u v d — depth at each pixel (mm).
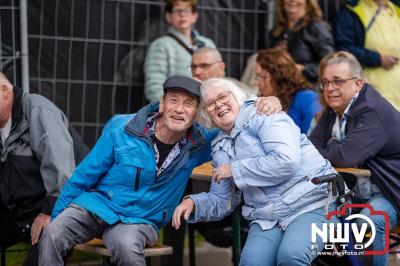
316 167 5941
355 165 6734
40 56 8977
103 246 6031
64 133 6680
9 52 8695
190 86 5852
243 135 5910
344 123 6969
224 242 7645
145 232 5941
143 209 6012
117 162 5953
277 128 5801
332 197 5941
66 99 9102
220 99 5914
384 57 9469
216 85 5926
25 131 6703
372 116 6773
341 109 7004
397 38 9539
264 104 5914
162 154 5980
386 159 6801
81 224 5969
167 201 6105
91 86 9195
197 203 6035
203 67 8492
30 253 6414
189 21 9195
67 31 9070
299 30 9492
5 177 6762
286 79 8312
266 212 5910
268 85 8359
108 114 9281
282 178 5809
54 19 9008
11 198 6762
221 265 8695
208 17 9555
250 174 5793
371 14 9531
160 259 7348
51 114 6703
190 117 5867
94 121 9227
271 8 9664
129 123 5926
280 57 8359
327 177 5766
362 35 9523
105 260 5984
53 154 6566
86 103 9188
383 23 9516
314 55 9516
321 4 9719
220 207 6121
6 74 8703
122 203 5980
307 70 9383
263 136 5812
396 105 9500
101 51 9211
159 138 5961
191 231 7609
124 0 9258
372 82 9492
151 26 9367
